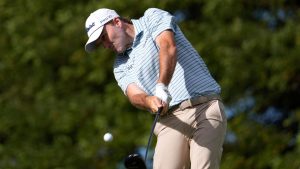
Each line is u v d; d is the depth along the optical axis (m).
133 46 17.84
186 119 17.61
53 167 43.56
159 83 16.89
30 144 45.47
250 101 43.41
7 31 48.56
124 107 44.12
